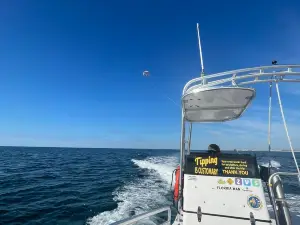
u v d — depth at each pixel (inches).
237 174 144.6
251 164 145.9
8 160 1310.3
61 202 404.8
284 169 634.8
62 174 752.3
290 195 351.3
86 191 490.9
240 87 140.6
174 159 1160.8
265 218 127.9
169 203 368.5
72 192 483.5
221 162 150.7
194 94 153.4
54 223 308.0
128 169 824.3
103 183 572.1
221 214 133.6
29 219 323.3
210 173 148.9
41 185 563.8
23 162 1198.3
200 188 144.6
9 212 351.6
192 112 198.1
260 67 144.9
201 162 154.2
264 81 150.7
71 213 343.6
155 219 288.5
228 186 141.7
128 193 439.8
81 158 1546.5
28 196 452.1
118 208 352.2
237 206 134.2
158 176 631.8
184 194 144.8
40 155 1889.8
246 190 138.2
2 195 458.0
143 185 513.3
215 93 151.3
